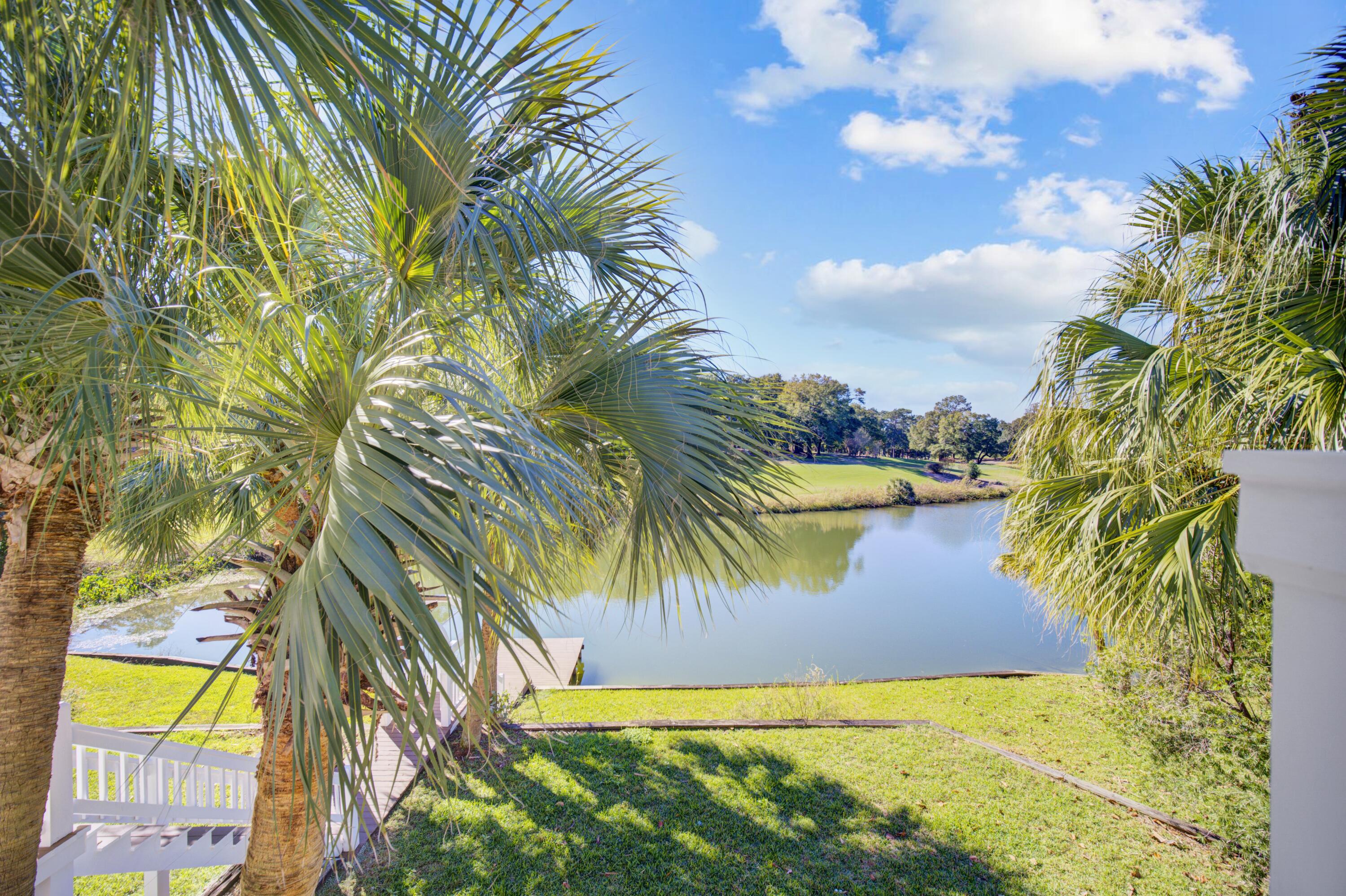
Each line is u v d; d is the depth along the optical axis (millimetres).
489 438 1600
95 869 3268
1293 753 422
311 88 1586
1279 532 436
